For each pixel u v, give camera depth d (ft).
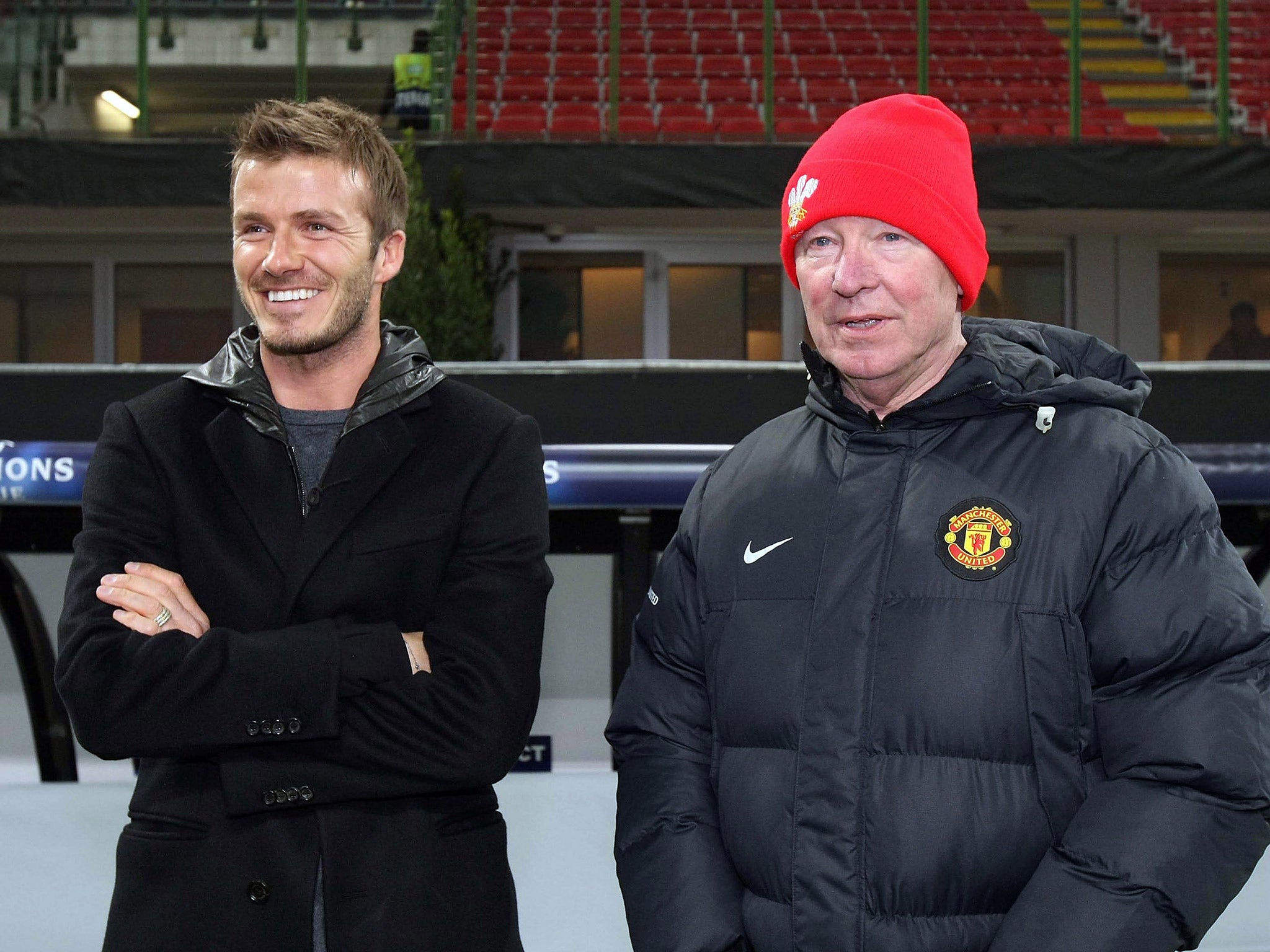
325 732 3.86
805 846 3.74
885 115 4.02
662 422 8.84
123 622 3.98
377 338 4.42
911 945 3.63
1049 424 3.94
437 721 4.01
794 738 3.85
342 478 4.19
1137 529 3.75
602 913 6.98
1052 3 29.86
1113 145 20.02
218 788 3.98
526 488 4.40
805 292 4.10
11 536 9.46
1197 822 3.49
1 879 6.77
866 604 3.84
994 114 25.57
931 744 3.70
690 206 19.92
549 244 24.32
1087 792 3.75
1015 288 25.36
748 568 4.10
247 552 4.15
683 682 4.32
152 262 24.63
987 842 3.63
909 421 4.01
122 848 4.01
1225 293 25.44
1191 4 29.30
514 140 20.51
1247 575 3.76
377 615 4.17
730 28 28.19
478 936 4.08
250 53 29.27
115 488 4.25
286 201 4.08
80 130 28.40
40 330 24.64
